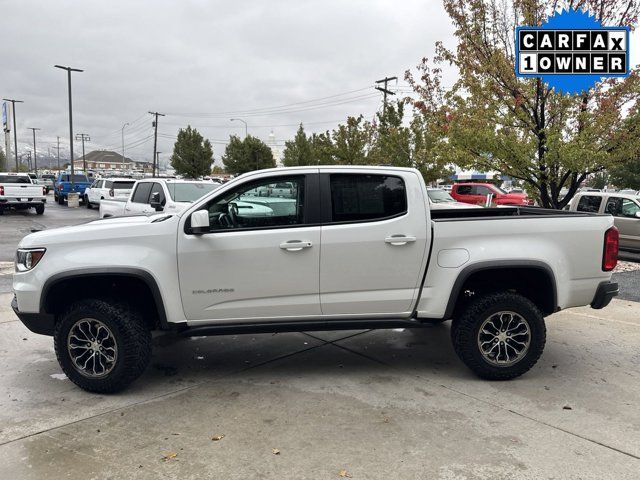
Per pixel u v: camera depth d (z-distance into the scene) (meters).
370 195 4.29
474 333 4.32
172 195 10.71
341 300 4.29
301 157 44.62
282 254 4.19
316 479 2.99
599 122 9.52
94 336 4.22
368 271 4.26
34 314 4.26
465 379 4.50
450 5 10.53
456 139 10.98
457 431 3.55
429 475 3.02
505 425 3.63
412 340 5.64
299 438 3.47
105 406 4.00
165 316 4.19
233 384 4.42
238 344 5.53
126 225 4.25
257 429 3.60
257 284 4.22
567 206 13.16
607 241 4.45
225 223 4.25
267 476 3.02
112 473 3.06
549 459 3.19
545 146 10.10
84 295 4.40
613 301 7.52
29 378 4.59
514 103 10.26
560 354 5.15
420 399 4.08
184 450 3.32
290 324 4.33
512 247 4.28
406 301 4.34
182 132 54.16
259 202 4.27
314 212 4.24
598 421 3.69
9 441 3.44
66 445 3.39
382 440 3.43
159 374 4.68
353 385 4.38
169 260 4.15
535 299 4.62
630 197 12.04
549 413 3.82
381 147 28.78
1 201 22.62
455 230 4.28
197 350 5.34
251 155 48.75
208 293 4.21
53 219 21.47
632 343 5.51
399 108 30.14
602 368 4.76
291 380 4.50
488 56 10.53
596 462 3.15
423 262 4.28
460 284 4.26
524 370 4.36
